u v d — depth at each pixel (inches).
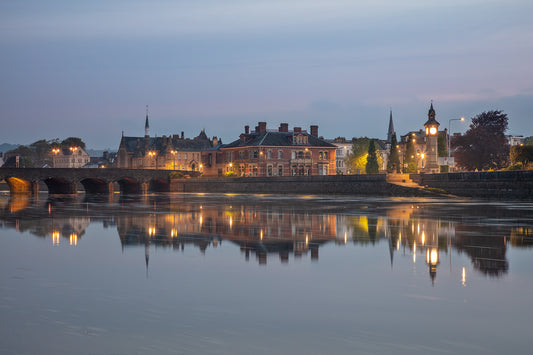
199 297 667.4
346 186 3737.7
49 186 5339.6
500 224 1446.9
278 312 599.2
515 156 3218.5
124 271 839.7
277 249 1050.1
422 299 642.2
